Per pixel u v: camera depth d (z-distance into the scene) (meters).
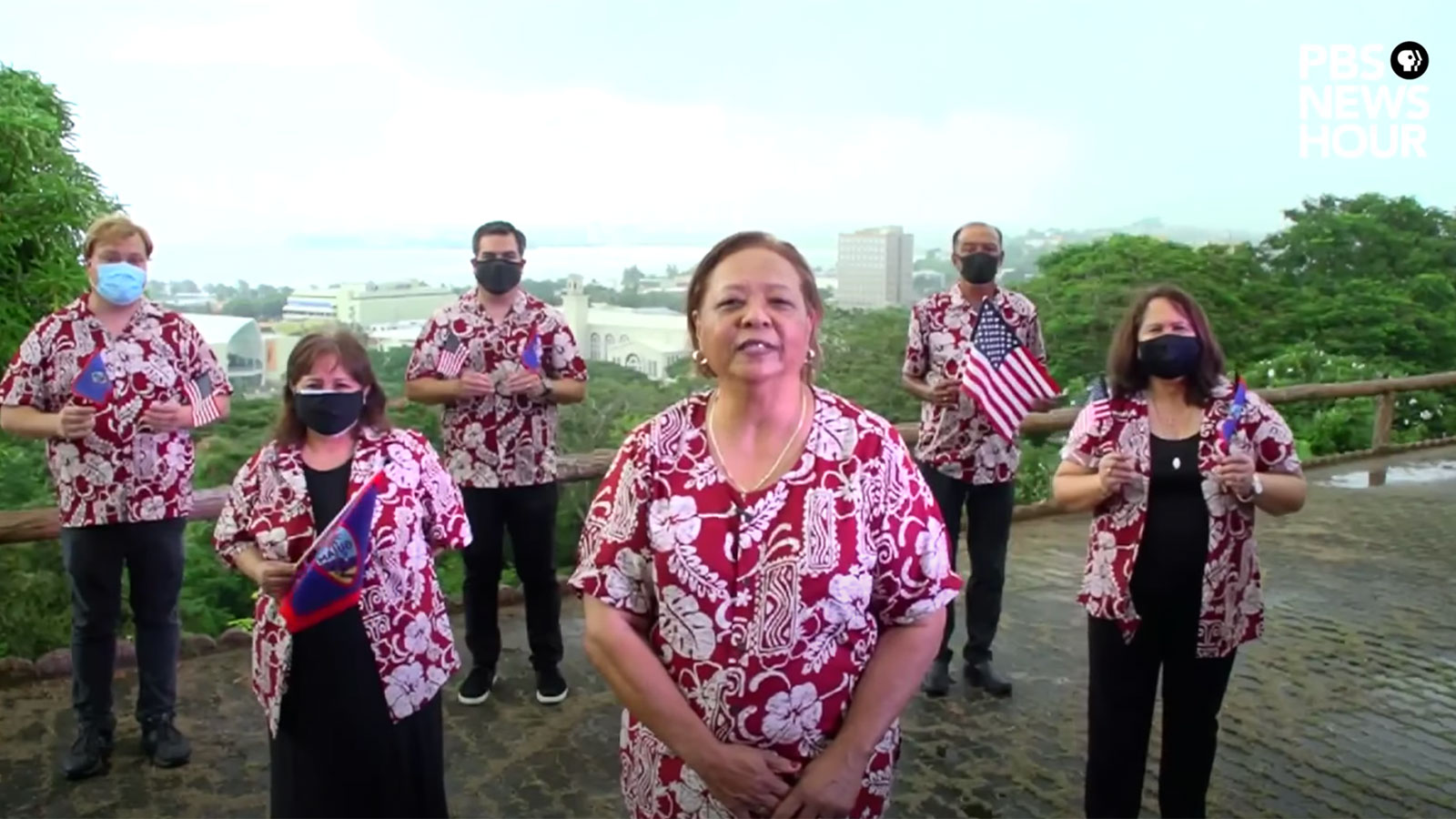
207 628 5.43
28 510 4.15
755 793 1.81
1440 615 5.38
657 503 1.89
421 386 4.01
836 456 1.88
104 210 7.26
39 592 5.71
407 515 2.62
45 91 7.70
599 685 4.34
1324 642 4.98
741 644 1.82
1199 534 2.72
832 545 1.83
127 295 3.35
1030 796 3.46
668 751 1.94
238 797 3.40
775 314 1.87
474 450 4.04
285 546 2.61
